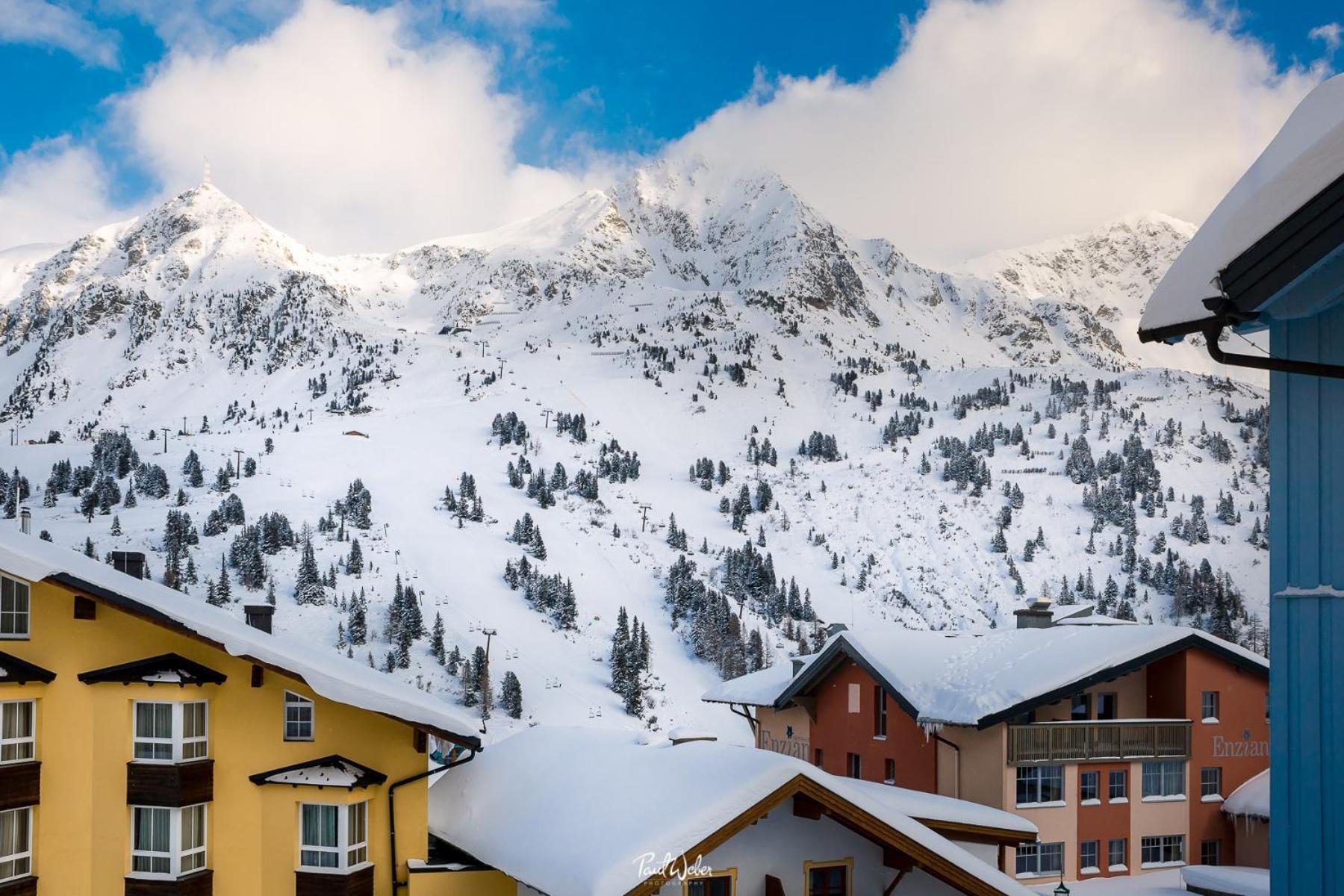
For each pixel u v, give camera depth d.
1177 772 39.31
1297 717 8.56
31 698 24.22
